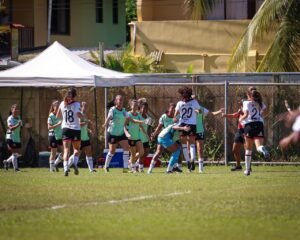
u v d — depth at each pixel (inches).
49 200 1825.8
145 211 1644.9
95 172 2834.6
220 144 3272.6
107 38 6205.7
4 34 4827.8
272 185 2166.6
